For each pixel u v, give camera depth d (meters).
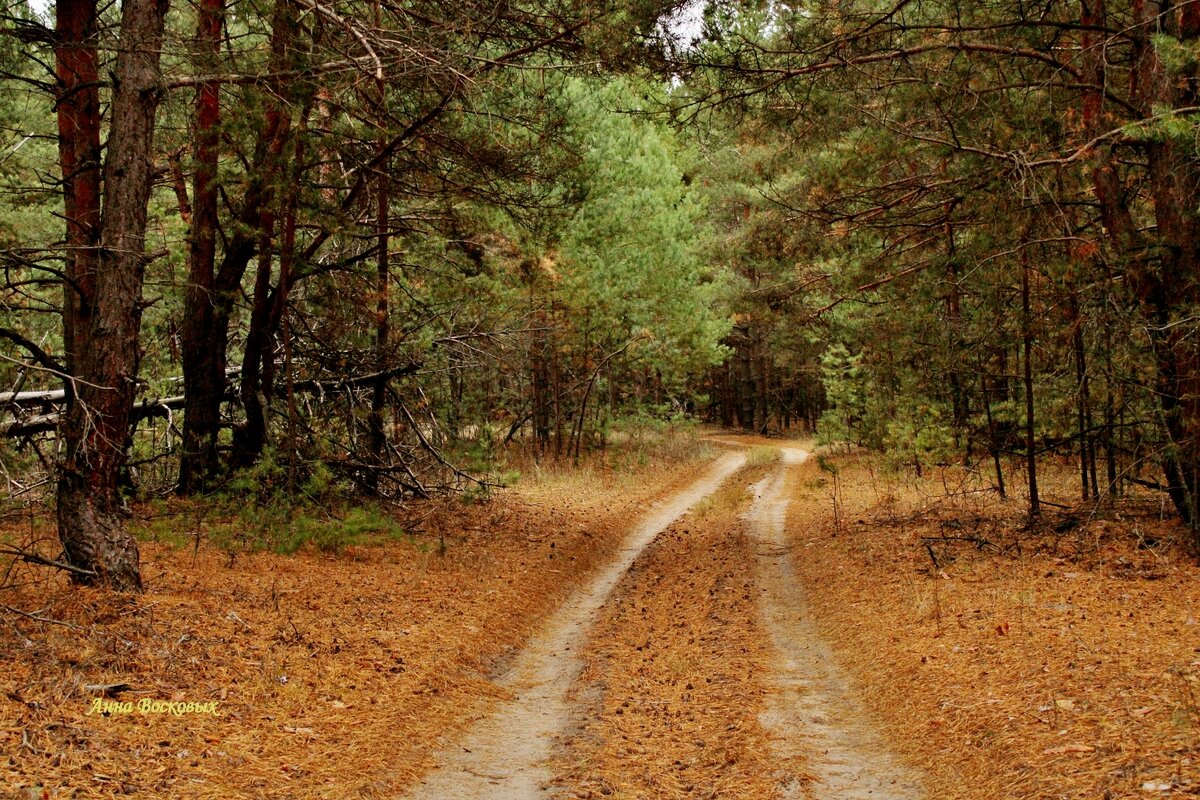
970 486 19.34
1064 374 12.85
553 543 15.85
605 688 8.43
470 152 14.99
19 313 14.17
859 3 12.52
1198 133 9.39
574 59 13.57
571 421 34.88
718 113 13.27
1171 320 10.97
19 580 8.43
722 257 31.42
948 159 12.91
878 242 16.91
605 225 26.78
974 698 6.88
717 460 38.06
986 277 12.23
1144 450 12.51
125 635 7.33
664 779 6.08
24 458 12.81
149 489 14.05
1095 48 11.36
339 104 12.88
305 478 15.45
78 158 11.91
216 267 17.94
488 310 22.03
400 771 6.07
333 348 17.75
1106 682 6.50
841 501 21.00
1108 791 4.78
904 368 16.20
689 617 11.41
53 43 11.37
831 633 10.19
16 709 5.58
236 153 13.19
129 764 5.23
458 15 12.43
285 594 10.05
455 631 9.73
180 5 15.94
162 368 16.92
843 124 14.01
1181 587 9.48
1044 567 11.23
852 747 6.70
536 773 6.23
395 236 17.17
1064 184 11.67
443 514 17.83
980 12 12.49
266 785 5.38
